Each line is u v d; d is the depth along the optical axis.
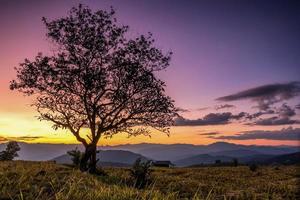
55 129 31.69
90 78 30.94
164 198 8.88
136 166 20.00
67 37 32.94
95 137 29.64
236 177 29.11
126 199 8.65
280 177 27.75
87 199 8.20
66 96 31.95
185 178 25.39
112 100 31.47
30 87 33.03
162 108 33.34
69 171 16.69
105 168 32.81
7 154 39.81
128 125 32.41
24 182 10.20
